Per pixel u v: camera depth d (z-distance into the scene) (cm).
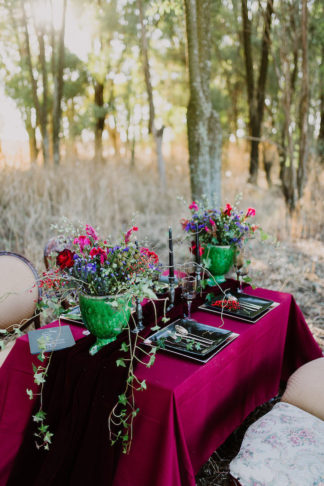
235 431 254
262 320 245
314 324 388
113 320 197
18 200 589
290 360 301
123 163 984
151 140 1209
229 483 185
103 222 598
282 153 931
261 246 605
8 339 268
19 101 1049
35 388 211
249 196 809
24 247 486
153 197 796
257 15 801
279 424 199
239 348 222
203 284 261
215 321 241
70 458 190
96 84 1078
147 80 840
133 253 201
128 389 183
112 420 177
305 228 656
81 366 195
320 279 499
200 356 198
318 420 204
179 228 603
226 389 218
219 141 605
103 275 190
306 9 650
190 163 566
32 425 208
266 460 178
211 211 288
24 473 205
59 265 204
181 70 1041
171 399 174
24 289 274
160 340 202
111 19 842
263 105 905
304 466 173
